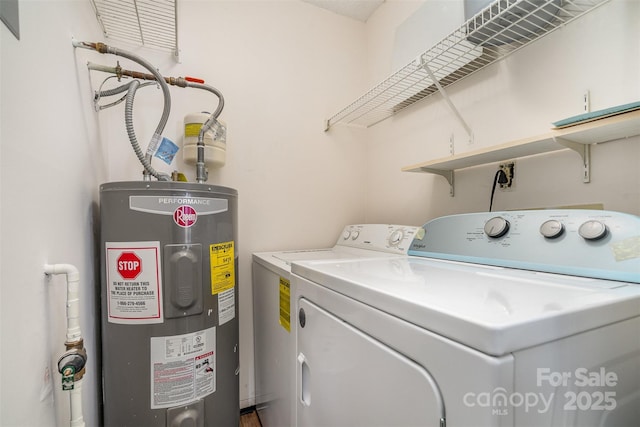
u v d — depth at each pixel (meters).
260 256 1.57
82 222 0.99
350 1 1.96
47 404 0.70
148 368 0.98
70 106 0.90
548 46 1.09
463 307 0.46
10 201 0.57
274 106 1.83
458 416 0.41
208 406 1.08
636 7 0.87
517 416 0.38
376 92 1.64
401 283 0.64
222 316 1.14
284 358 1.16
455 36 1.26
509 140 1.22
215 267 1.11
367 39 2.14
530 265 0.82
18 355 0.58
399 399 0.52
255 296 1.65
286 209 1.86
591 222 0.74
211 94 1.64
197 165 1.39
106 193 0.99
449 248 1.09
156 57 1.53
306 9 1.95
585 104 0.98
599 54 0.95
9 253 0.56
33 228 0.66
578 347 0.45
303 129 1.92
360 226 1.77
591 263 0.70
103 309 1.01
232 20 1.71
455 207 1.49
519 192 1.20
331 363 0.74
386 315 0.56
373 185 2.09
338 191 2.04
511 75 1.22
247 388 1.70
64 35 0.87
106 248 0.99
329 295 0.76
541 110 1.11
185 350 1.02
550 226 0.82
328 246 2.00
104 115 1.33
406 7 1.75
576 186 1.02
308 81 1.94
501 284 0.63
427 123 1.65
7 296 0.55
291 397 1.05
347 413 0.67
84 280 0.99
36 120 0.68
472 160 1.26
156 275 0.98
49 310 0.72
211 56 1.65
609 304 0.49
